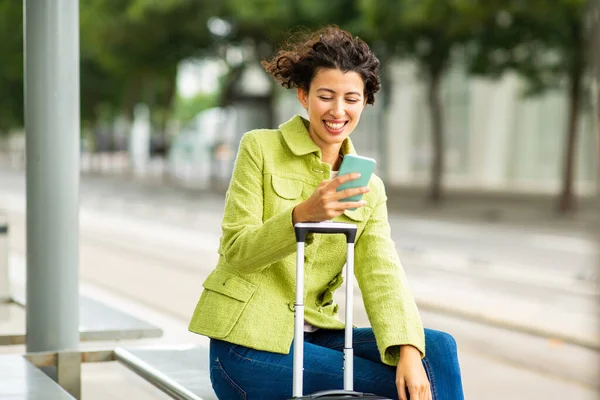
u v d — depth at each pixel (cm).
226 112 3161
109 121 5384
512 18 2030
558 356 716
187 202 2736
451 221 2086
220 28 2744
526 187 3219
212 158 3647
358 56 326
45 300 484
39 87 478
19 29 3747
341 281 352
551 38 2030
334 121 329
